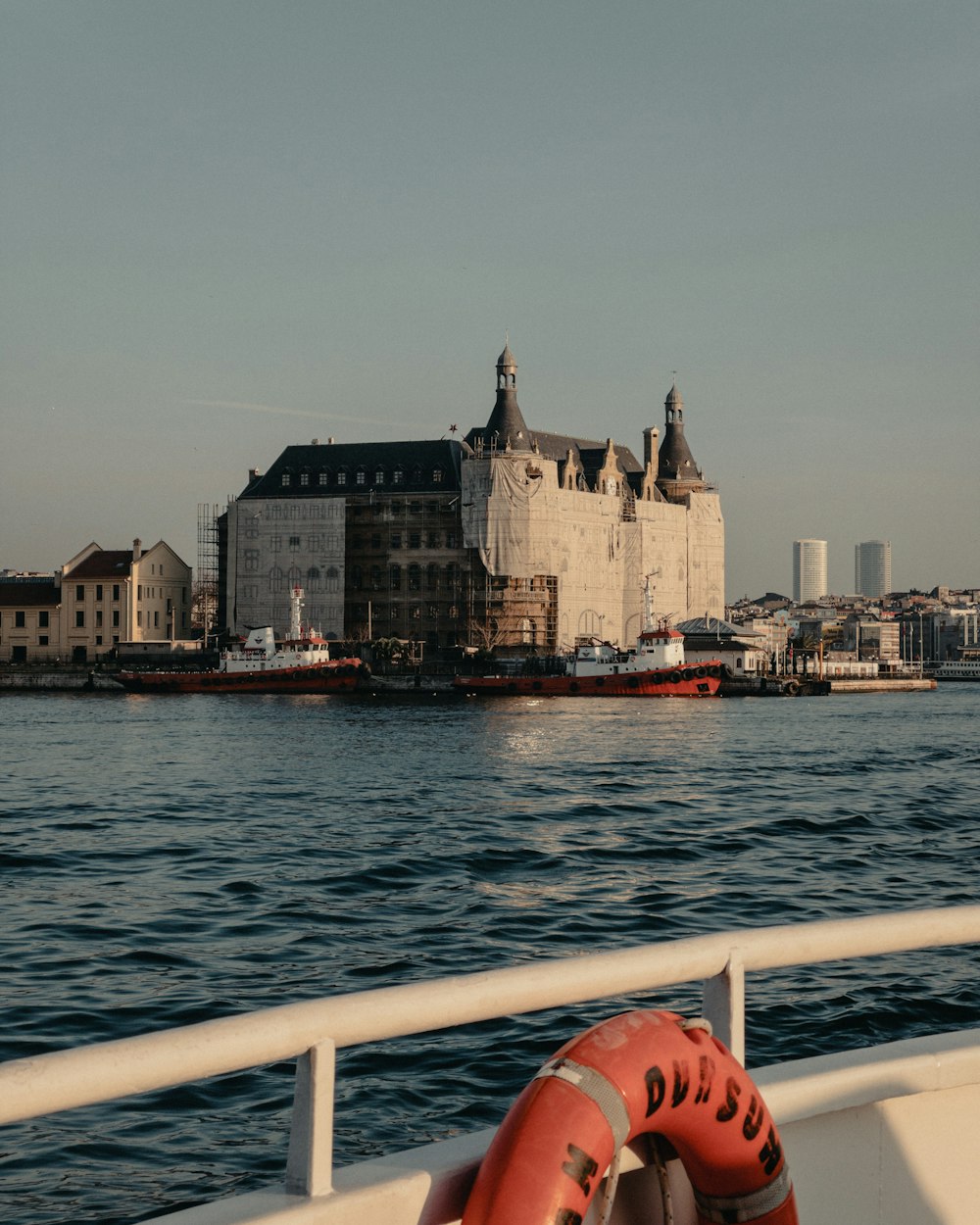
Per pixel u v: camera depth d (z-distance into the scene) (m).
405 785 57.81
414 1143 14.12
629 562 193.50
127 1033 18.11
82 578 179.88
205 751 79.44
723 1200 4.33
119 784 58.84
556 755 76.25
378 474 183.00
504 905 28.09
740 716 124.44
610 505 188.00
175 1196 12.71
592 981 4.29
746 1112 4.24
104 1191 12.81
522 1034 17.78
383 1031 3.92
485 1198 3.83
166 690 160.38
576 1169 3.82
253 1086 15.65
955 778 61.91
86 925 25.72
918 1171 5.14
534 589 174.00
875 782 59.53
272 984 21.03
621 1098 3.96
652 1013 4.28
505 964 22.62
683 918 26.80
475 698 151.25
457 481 180.12
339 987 20.92
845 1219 4.98
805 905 28.33
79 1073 3.37
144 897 29.06
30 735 94.12
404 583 178.88
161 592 183.38
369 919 26.44
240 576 181.62
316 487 184.25
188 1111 14.88
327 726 103.56
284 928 25.47
